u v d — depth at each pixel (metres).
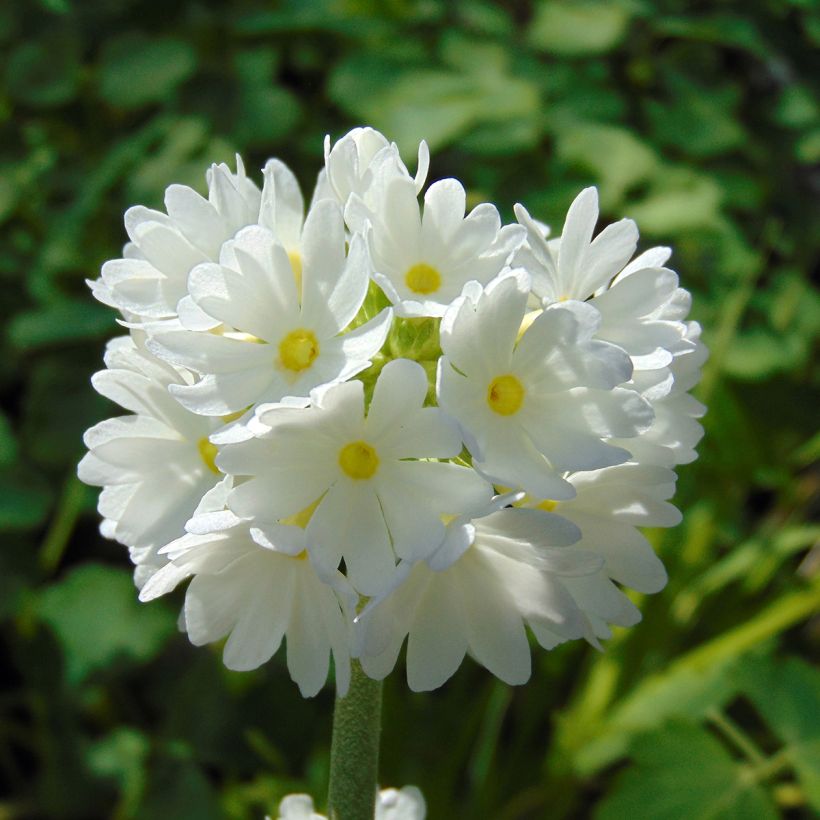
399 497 0.10
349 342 0.10
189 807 0.22
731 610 0.24
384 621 0.10
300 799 0.14
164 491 0.11
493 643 0.11
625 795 0.18
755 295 0.27
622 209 0.26
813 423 0.28
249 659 0.11
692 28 0.28
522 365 0.10
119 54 0.27
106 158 0.26
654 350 0.11
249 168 0.27
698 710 0.21
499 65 0.27
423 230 0.11
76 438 0.25
